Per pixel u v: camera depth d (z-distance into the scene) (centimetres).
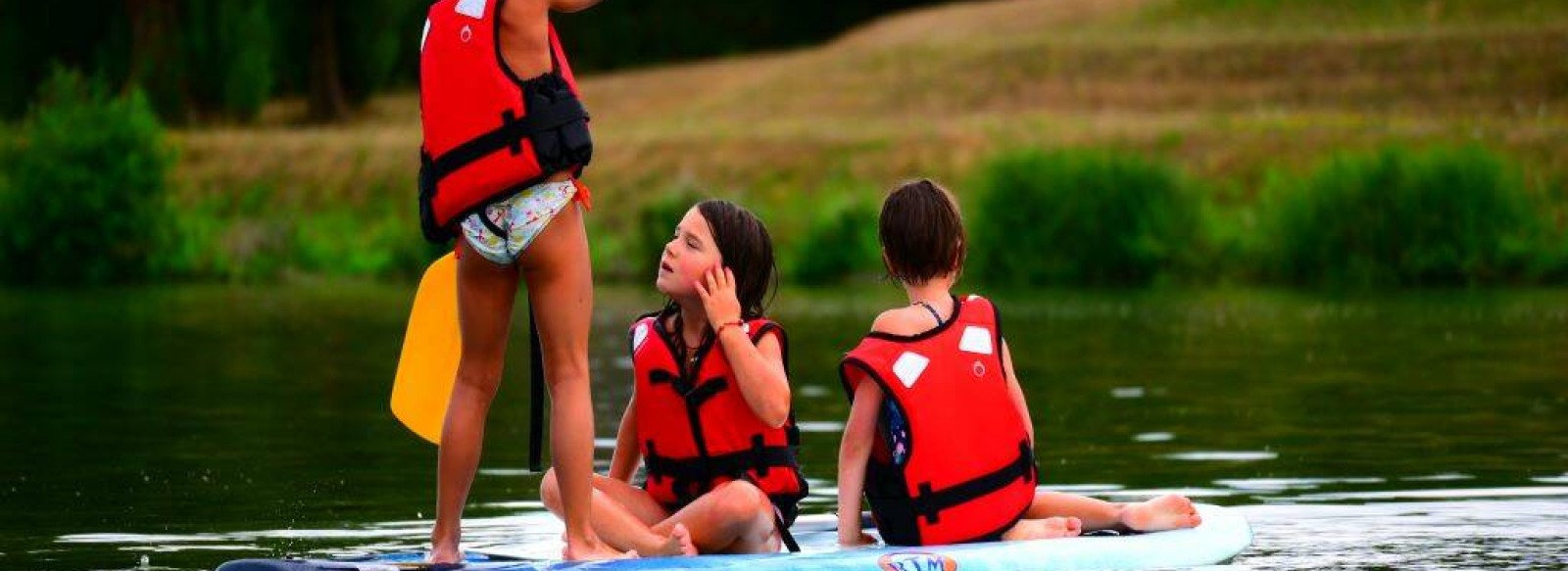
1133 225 7662
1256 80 11162
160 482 2278
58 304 6500
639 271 8288
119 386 3566
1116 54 11831
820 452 2597
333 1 12756
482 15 1570
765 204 9288
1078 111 11019
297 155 10231
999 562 1527
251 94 11431
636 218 9025
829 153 9688
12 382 3634
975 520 1638
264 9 11519
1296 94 10900
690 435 1675
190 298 6912
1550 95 10319
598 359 4181
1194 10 13200
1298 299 6394
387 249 8844
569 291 1611
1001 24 14000
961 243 1686
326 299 6856
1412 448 2531
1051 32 13125
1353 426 2798
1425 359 3947
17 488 2222
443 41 1592
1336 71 11088
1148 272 7625
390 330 5225
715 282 1650
